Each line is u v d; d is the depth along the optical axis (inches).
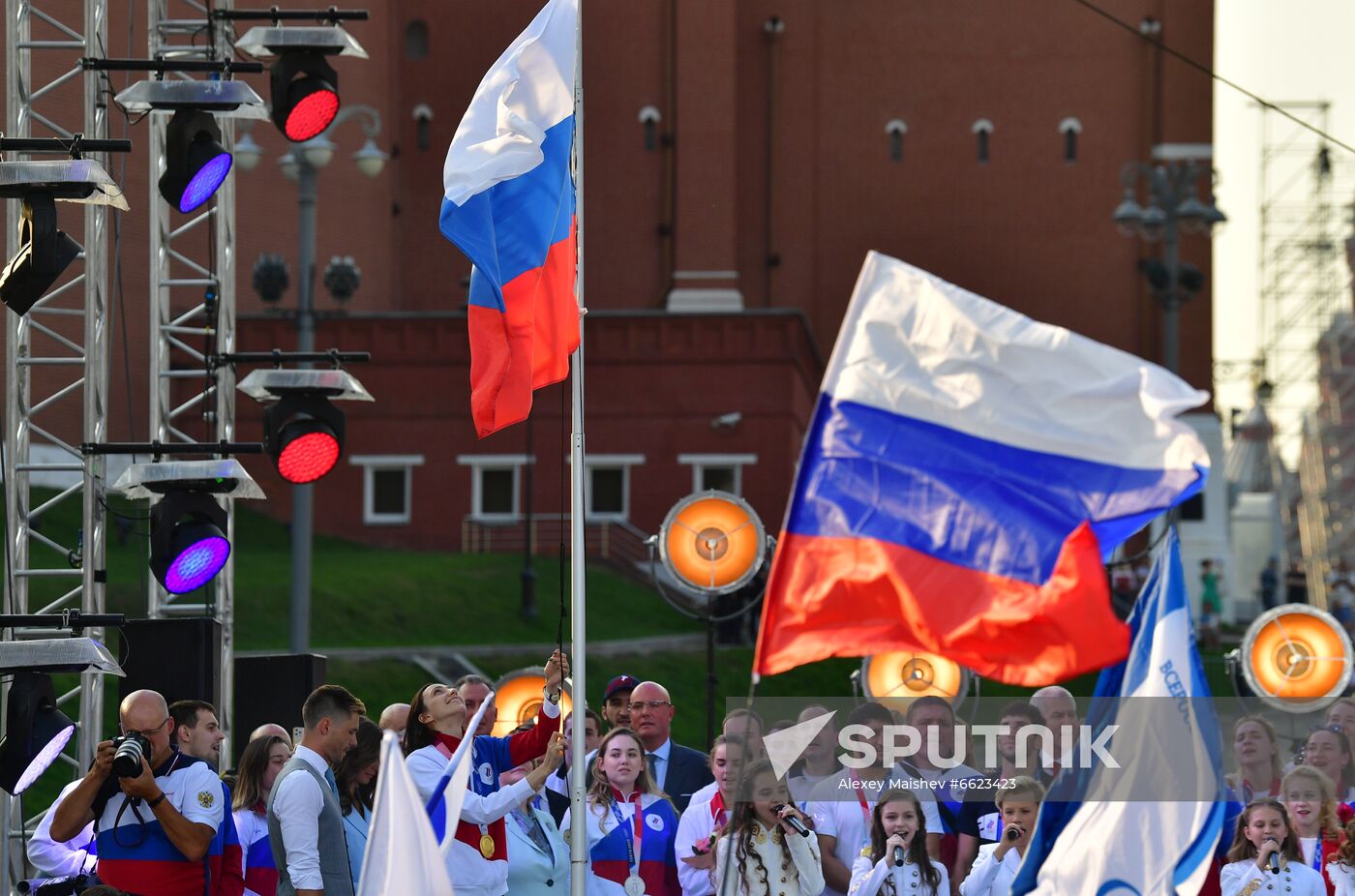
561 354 941.8
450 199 922.7
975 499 753.0
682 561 1439.5
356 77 4847.4
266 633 3240.7
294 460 1333.7
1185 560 4635.8
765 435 4434.1
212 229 1594.5
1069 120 5068.9
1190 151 5032.0
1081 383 755.4
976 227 5073.8
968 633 743.7
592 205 4918.8
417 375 4446.4
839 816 1044.5
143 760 877.8
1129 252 5049.2
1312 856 1032.2
